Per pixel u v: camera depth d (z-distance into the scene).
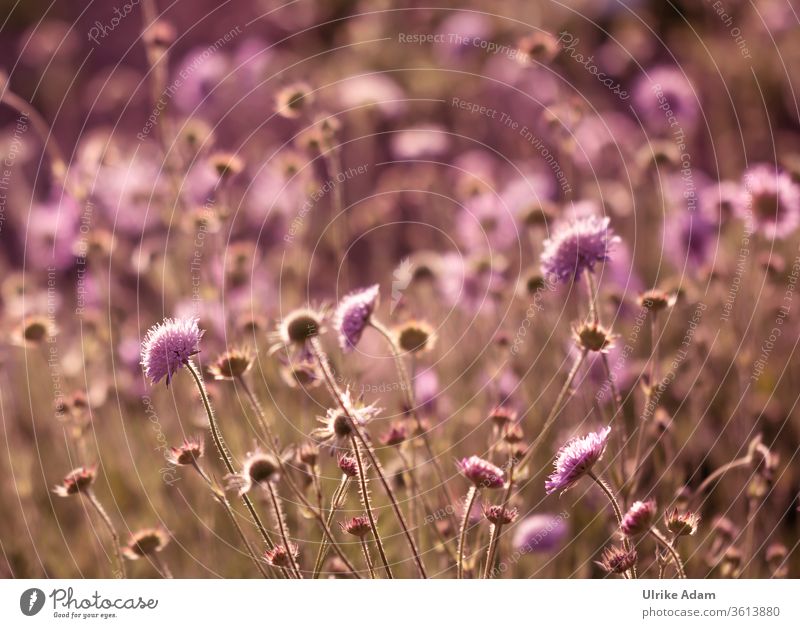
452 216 2.18
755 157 2.37
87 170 1.77
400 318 1.67
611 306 1.66
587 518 1.61
